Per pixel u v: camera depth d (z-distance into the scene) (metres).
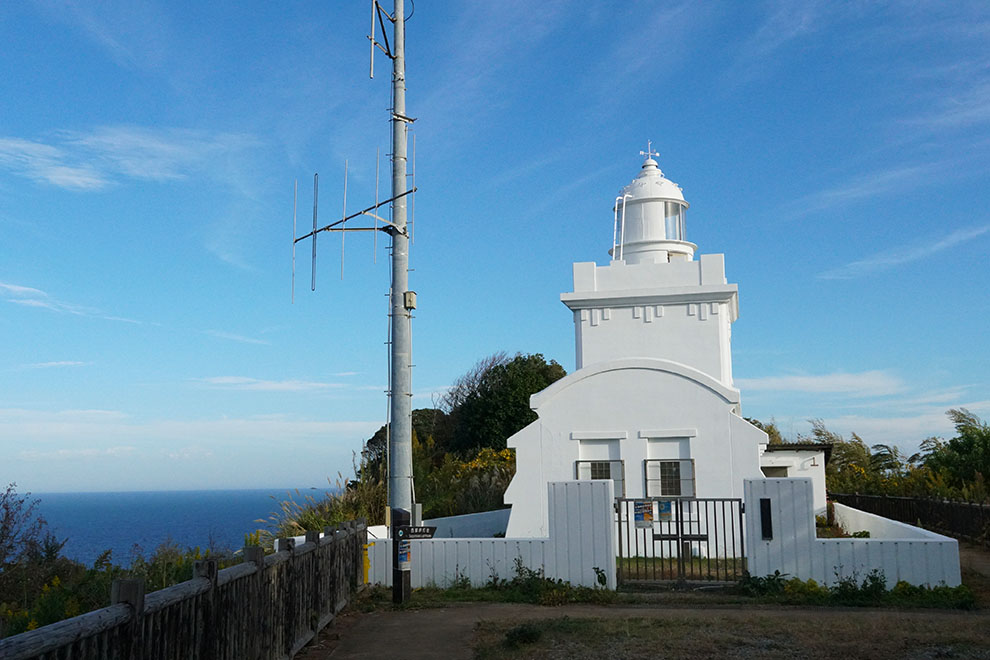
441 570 14.83
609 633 10.58
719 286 22.03
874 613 12.22
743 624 11.06
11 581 13.31
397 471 15.28
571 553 14.37
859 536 20.52
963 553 20.16
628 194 26.03
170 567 13.23
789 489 14.10
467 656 9.88
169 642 6.11
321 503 21.41
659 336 22.45
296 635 9.80
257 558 8.31
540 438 19.66
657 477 19.00
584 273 23.25
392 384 15.53
